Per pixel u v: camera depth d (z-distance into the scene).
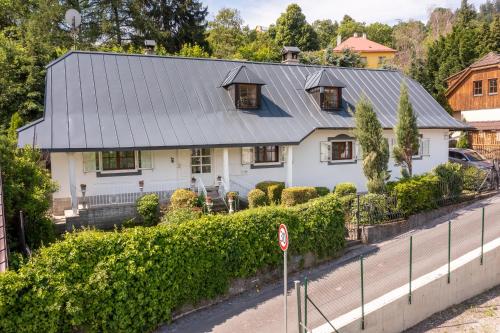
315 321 9.52
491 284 12.22
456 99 37.34
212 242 10.86
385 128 22.19
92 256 9.07
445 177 18.11
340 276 12.04
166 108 19.08
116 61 20.59
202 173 19.73
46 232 12.62
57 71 19.06
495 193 19.91
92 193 17.45
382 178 16.14
